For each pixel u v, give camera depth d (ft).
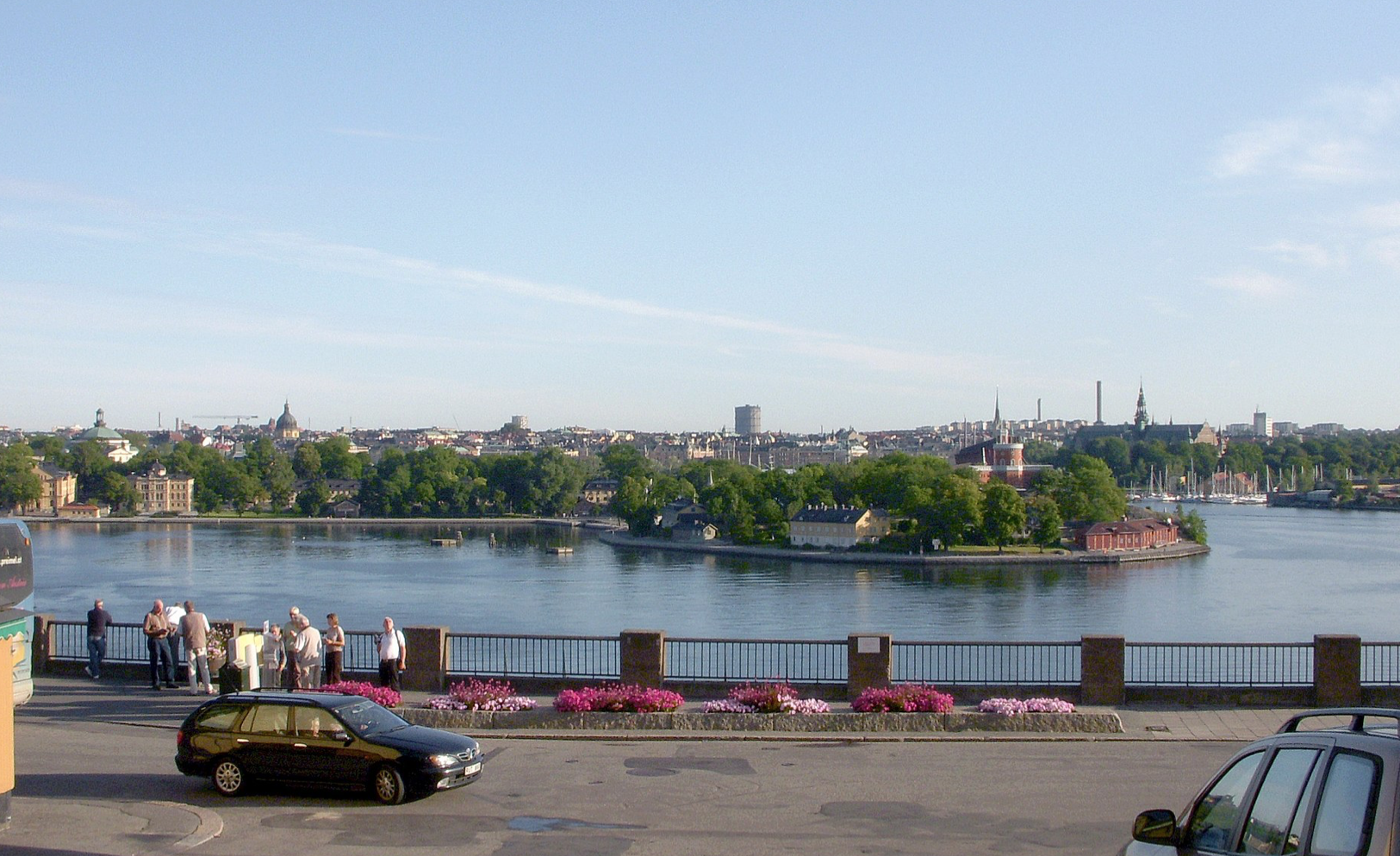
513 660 239.91
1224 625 418.92
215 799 84.12
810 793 86.22
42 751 99.91
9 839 73.20
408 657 126.00
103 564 649.20
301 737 84.02
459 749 84.84
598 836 74.95
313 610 454.40
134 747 101.50
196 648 126.93
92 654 135.13
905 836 75.10
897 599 497.05
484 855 70.74
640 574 613.52
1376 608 463.83
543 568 645.51
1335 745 37.81
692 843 73.41
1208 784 43.50
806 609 462.60
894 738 104.99
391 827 77.05
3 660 74.54
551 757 98.63
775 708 109.81
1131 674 240.32
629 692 110.93
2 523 86.58
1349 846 35.27
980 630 405.39
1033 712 108.47
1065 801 84.02
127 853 70.69
